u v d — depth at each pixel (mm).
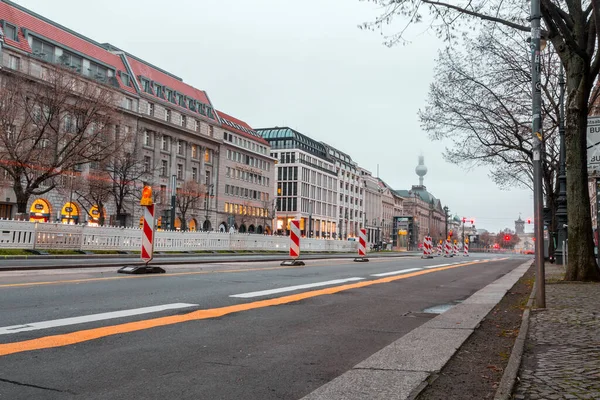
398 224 89312
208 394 3959
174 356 5051
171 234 33406
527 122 25328
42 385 4004
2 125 31000
